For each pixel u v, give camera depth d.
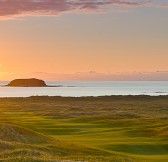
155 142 62.03
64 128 83.88
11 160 30.94
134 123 94.75
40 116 124.38
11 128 58.97
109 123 95.69
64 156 42.50
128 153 53.84
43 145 49.56
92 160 40.09
